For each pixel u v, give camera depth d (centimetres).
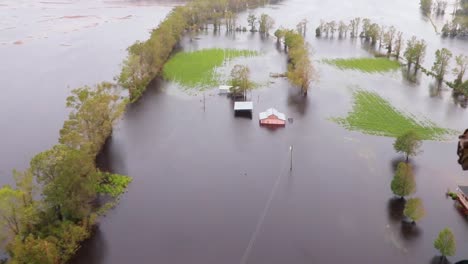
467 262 8269
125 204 10081
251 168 11519
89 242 8906
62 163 8706
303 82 16200
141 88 16500
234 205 10044
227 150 12419
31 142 13038
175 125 13912
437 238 8481
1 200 7838
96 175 9619
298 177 11088
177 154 12200
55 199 8606
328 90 16875
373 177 11094
